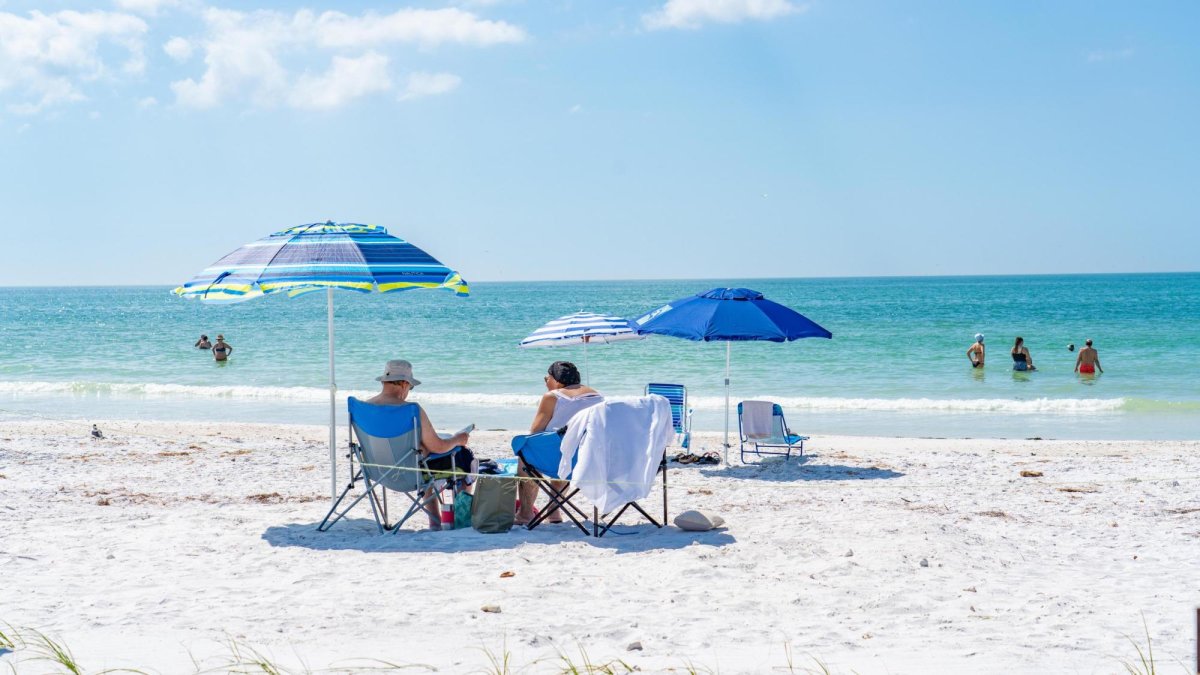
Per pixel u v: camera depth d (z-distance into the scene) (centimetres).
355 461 729
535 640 456
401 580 579
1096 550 688
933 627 486
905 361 3002
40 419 1836
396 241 738
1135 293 11225
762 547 652
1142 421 1817
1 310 9981
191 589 555
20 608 511
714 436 1529
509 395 2238
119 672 396
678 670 410
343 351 3653
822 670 409
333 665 411
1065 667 414
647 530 725
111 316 8056
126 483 988
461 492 739
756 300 1069
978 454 1303
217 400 2244
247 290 727
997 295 11356
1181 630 473
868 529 700
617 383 2572
